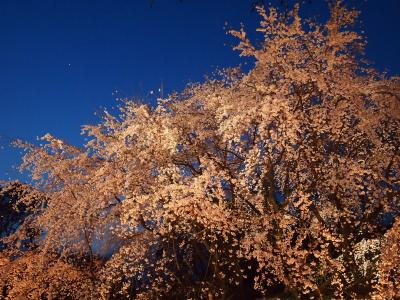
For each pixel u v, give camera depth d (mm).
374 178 12688
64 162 15047
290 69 12477
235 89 15055
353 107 13008
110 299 16281
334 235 12516
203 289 14281
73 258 18781
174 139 11633
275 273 12219
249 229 13094
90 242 16016
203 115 14203
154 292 15648
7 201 21219
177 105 15102
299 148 12094
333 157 12891
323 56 12648
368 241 13961
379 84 13422
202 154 13688
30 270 17266
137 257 14555
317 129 12422
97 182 13516
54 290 17359
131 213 11570
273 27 12641
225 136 11164
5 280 18500
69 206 15359
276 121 11195
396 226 9938
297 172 13383
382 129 15398
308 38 12883
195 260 17547
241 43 12758
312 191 13102
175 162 13828
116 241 15898
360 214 14141
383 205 13188
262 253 12031
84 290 16812
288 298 13297
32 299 17219
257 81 13680
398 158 13148
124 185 12984
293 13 12422
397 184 13672
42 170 15344
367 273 12172
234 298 14945
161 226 12766
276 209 12438
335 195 12758
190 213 11727
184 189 11156
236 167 14938
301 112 11977
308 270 11398
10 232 21047
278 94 11617
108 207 15180
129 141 13422
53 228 14914
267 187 13258
